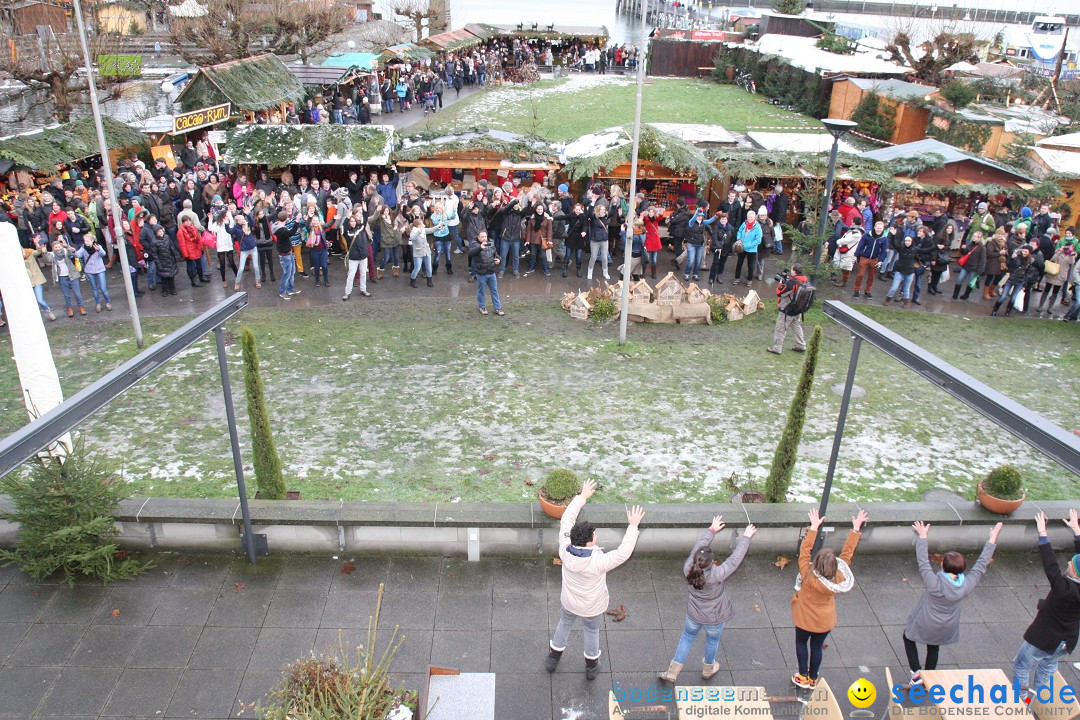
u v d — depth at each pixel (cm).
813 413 1271
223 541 859
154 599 790
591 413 1239
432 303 1686
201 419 1185
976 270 1761
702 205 1859
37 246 1516
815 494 1035
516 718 665
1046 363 1516
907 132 3114
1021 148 2430
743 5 7500
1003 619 805
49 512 797
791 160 2058
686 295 1623
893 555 895
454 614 782
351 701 545
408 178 2220
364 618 772
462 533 853
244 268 1822
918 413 1290
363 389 1295
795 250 1833
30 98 2591
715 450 1141
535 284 1822
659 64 5234
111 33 2792
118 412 1195
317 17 3547
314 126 2127
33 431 509
